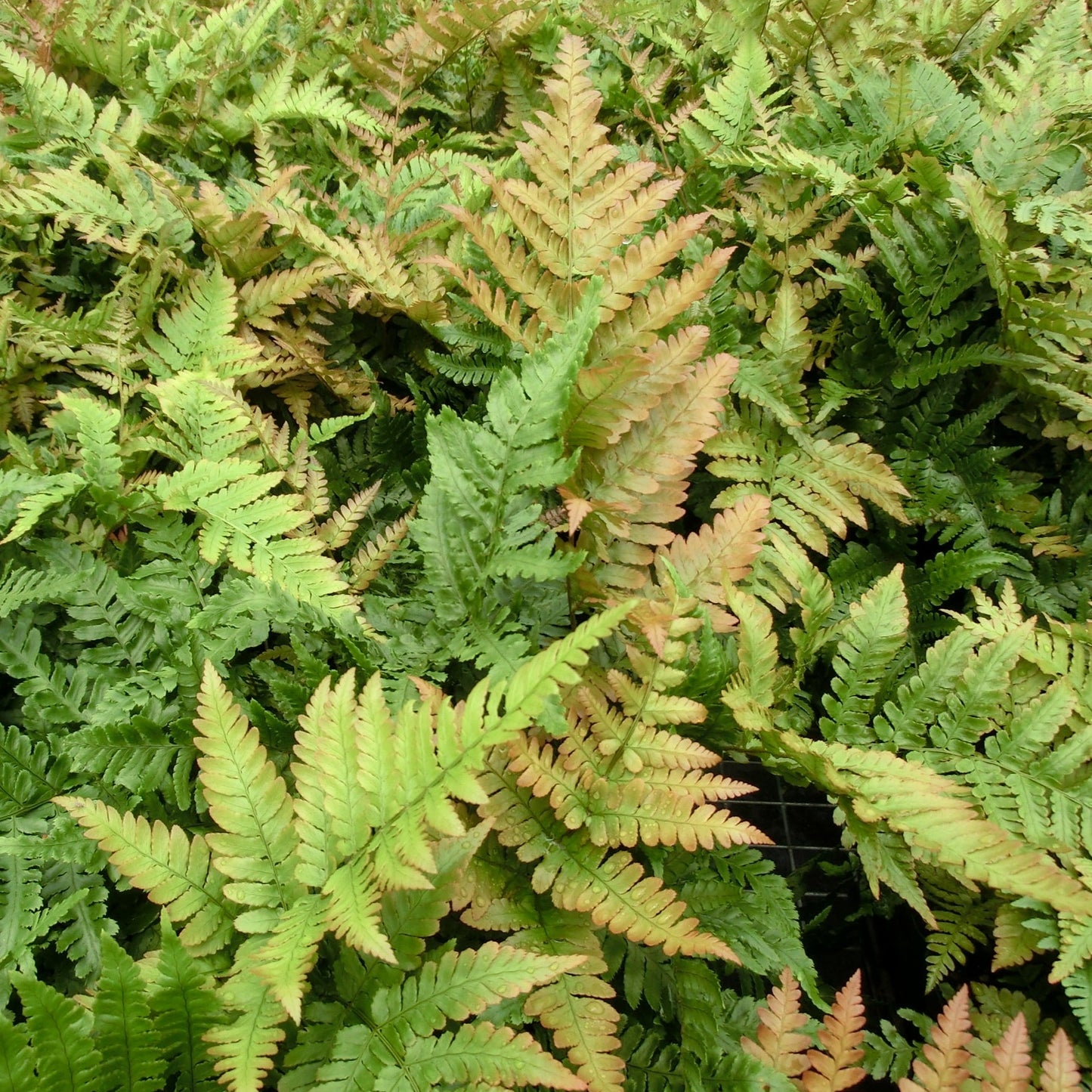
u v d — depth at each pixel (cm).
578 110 64
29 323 69
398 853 52
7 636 62
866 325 79
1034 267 72
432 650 63
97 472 63
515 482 61
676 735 62
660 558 63
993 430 83
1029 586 76
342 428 70
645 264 62
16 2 85
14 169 76
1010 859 57
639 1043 60
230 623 62
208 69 85
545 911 58
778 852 74
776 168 78
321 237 72
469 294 77
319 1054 54
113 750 59
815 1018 68
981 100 93
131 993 50
